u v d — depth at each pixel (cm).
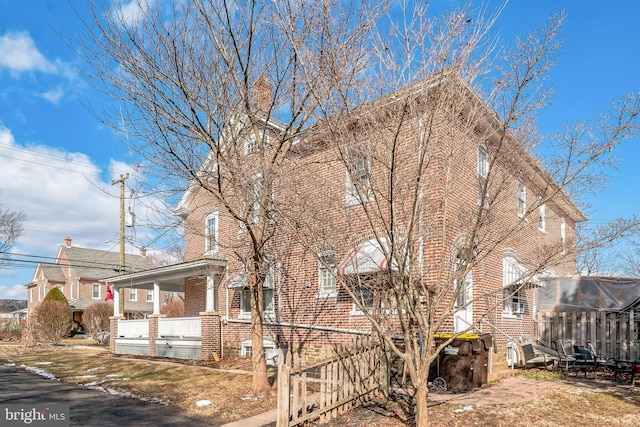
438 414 804
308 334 1452
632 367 1090
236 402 983
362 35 715
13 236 3038
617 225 781
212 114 938
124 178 2645
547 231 1677
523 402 870
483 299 1283
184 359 1766
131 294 4978
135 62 891
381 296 801
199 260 1672
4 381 1364
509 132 655
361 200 613
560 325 1591
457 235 691
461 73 623
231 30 882
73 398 1090
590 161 631
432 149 615
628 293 1598
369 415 827
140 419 885
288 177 924
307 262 1479
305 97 906
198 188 1016
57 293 4256
